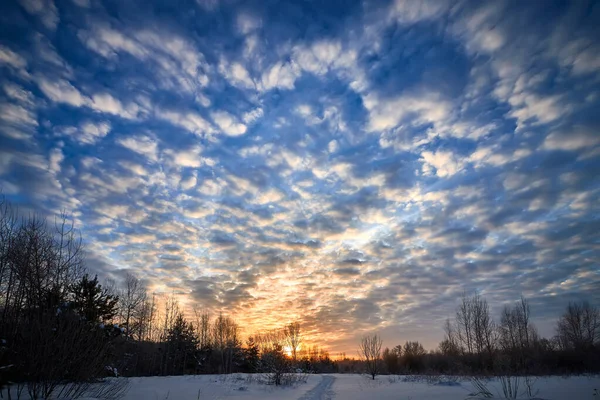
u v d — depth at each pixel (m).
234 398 17.27
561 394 16.75
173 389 19.50
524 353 42.22
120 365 28.50
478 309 48.53
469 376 31.19
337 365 76.00
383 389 22.48
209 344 62.38
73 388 12.02
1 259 13.33
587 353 40.09
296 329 30.84
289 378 27.06
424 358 54.72
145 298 46.34
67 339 11.34
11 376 10.68
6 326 11.48
